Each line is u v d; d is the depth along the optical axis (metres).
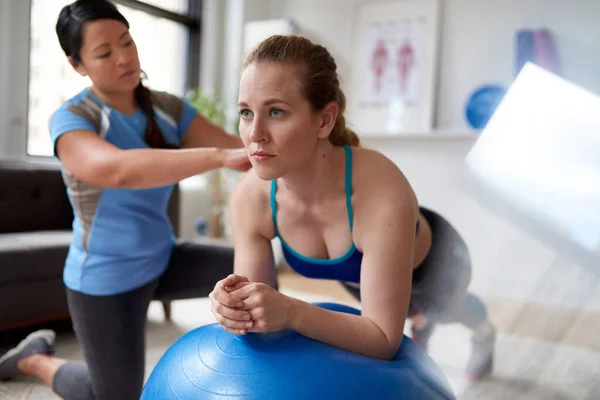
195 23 4.37
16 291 1.99
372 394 0.72
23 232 2.55
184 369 0.77
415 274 1.07
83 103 1.20
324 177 0.86
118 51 1.16
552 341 0.91
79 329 1.25
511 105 1.08
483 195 1.05
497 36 3.46
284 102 0.73
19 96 3.12
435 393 0.79
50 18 3.27
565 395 0.82
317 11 4.18
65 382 1.41
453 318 1.00
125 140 1.23
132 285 1.24
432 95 3.65
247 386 0.70
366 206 0.85
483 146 1.08
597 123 0.98
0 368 1.71
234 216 0.97
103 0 1.18
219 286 0.76
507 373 0.89
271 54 0.75
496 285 0.98
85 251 1.24
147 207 1.28
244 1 4.35
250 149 0.77
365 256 0.84
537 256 0.96
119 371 1.24
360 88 3.94
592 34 3.15
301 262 0.97
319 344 0.77
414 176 3.62
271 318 0.73
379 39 3.86
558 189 0.96
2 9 3.03
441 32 3.66
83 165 1.07
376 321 0.80
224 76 4.44
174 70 4.36
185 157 1.01
